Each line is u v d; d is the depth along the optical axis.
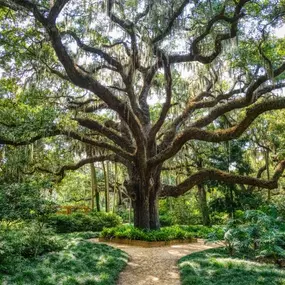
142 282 6.56
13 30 10.94
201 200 18.97
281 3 9.27
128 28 9.50
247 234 8.10
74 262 7.30
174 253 9.38
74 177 27.25
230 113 16.67
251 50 10.22
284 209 11.41
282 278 6.11
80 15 10.20
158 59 10.21
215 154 18.16
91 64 10.95
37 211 8.17
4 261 6.60
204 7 9.29
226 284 5.85
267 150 19.36
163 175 20.70
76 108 13.35
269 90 11.48
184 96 15.05
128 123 11.21
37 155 15.94
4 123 11.69
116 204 25.75
